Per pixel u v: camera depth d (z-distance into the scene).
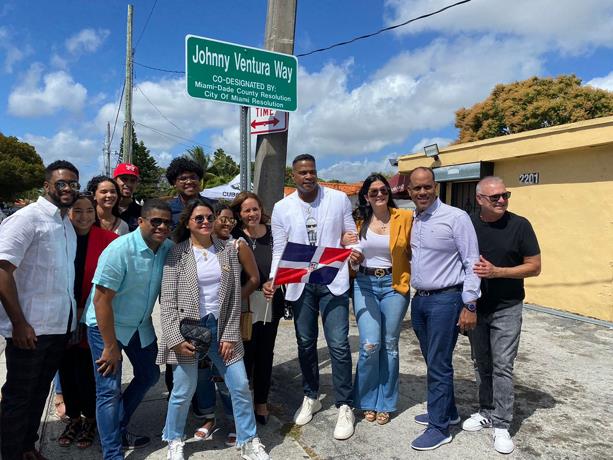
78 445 3.16
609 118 6.09
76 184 2.79
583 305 6.86
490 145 8.12
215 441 3.28
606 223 6.54
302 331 3.56
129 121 18.86
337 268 3.45
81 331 3.12
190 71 3.94
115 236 3.29
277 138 4.82
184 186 3.78
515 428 3.47
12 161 38.06
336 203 3.56
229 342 2.99
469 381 4.39
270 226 3.76
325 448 3.21
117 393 2.89
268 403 3.95
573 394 4.09
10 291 2.55
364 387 3.56
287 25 4.78
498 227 3.21
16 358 2.70
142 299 2.96
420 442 3.17
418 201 3.18
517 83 20.08
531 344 5.51
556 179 7.24
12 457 2.72
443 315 3.15
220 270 3.01
